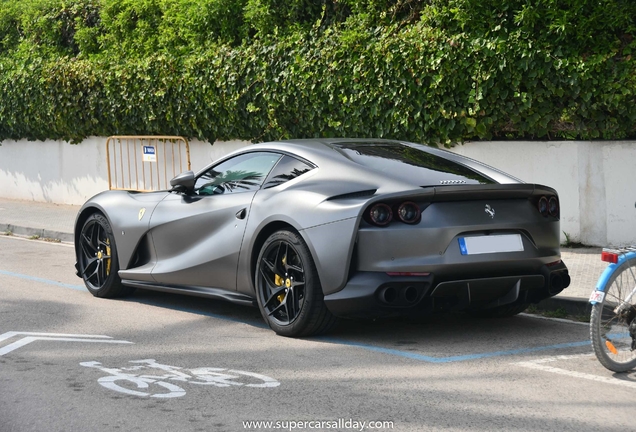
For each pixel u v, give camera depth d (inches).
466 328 257.4
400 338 243.9
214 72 532.7
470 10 398.3
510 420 166.7
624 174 382.6
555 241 241.8
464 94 406.9
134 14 633.6
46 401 183.3
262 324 266.8
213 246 268.7
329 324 238.2
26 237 537.6
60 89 652.1
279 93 494.6
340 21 486.9
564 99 387.9
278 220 243.3
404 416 170.1
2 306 299.9
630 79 369.1
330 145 262.2
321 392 188.1
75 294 325.7
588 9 374.6
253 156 272.4
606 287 198.7
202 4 555.5
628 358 204.2
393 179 232.8
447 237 223.0
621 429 161.0
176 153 582.2
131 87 595.8
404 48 421.4
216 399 183.3
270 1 516.7
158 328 260.8
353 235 224.8
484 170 250.4
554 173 396.5
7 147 741.3
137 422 168.1
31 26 717.9
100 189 652.1
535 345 234.2
